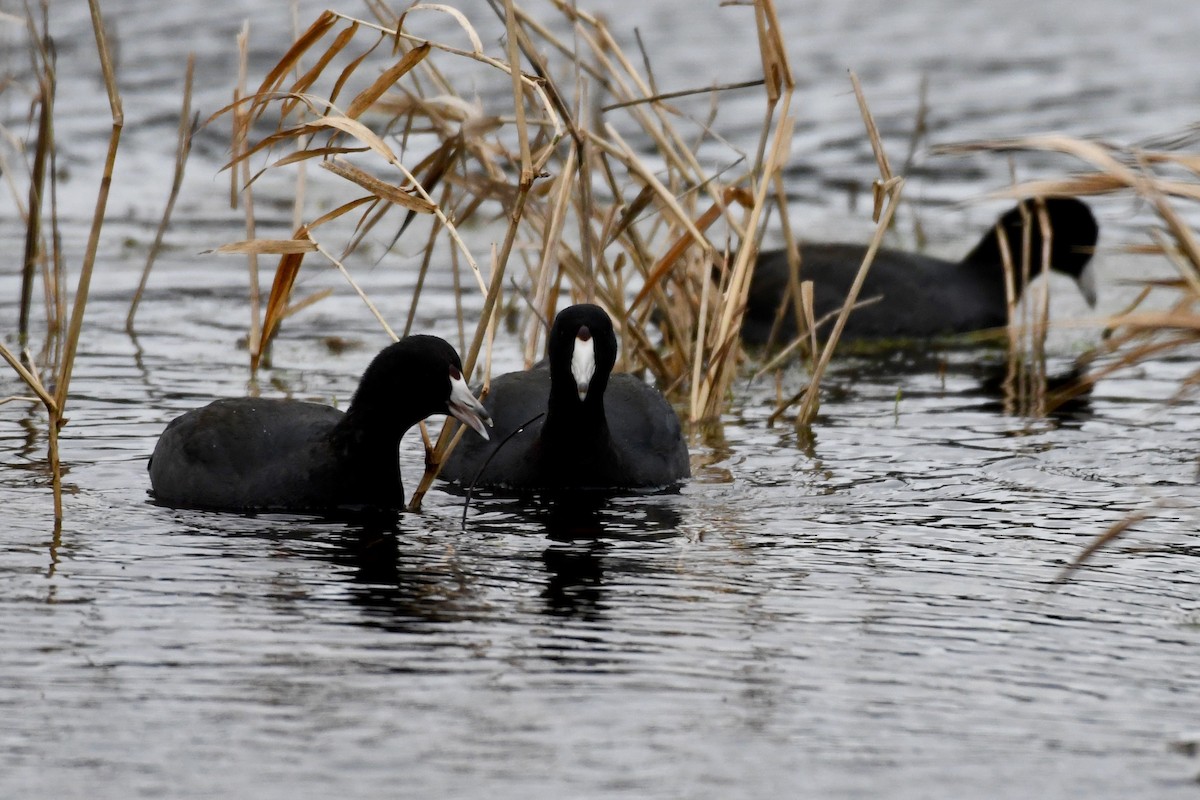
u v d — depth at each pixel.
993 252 19.09
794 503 11.37
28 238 16.31
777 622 8.59
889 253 18.95
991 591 9.19
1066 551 10.07
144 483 11.57
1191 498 11.39
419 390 10.97
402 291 18.95
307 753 6.83
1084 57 31.34
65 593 8.88
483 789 6.52
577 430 11.72
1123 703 7.48
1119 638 8.38
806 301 14.19
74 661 7.84
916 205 23.38
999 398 15.01
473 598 8.97
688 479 12.18
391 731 7.06
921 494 11.59
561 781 6.59
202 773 6.64
